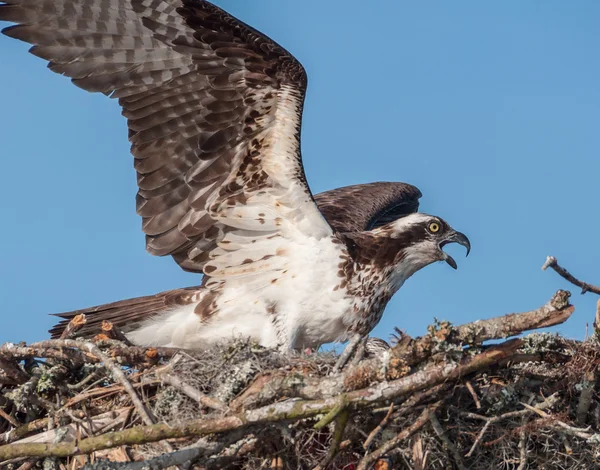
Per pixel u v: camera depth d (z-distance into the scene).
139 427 10.11
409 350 10.54
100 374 11.60
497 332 10.69
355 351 11.46
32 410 11.64
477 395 11.36
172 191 13.18
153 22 12.53
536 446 11.50
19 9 12.45
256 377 11.01
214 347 12.18
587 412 11.48
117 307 13.11
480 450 11.32
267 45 12.41
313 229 13.20
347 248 13.27
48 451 10.19
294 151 12.81
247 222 13.23
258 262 13.24
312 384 10.59
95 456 10.97
